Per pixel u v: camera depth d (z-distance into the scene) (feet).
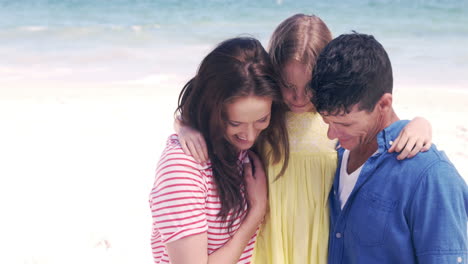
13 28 47.32
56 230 14.85
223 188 6.93
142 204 16.19
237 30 48.29
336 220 7.13
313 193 7.50
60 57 36.91
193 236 6.64
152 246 8.00
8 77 31.24
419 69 32.24
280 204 7.55
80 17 52.85
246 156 7.60
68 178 17.92
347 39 6.19
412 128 6.48
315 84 6.24
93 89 28.58
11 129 22.30
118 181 17.65
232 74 6.34
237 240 7.18
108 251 13.88
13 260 13.55
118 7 57.88
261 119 6.68
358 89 6.00
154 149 20.13
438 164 6.09
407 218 6.24
